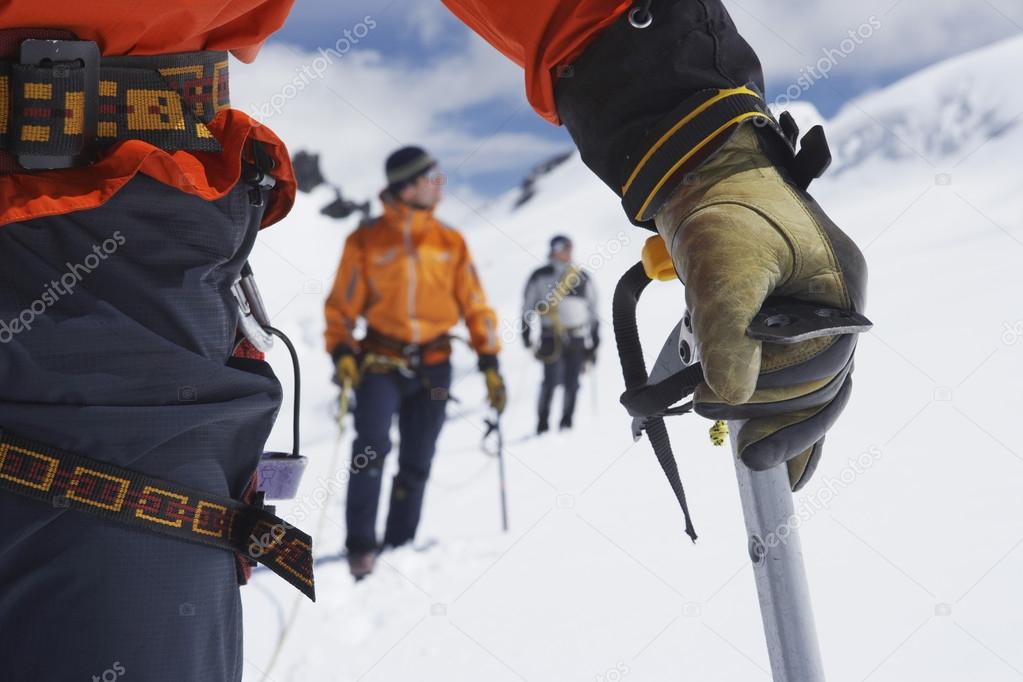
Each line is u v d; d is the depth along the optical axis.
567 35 0.92
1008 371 6.95
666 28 0.89
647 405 0.84
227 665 0.83
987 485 4.25
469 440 8.48
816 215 0.83
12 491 0.74
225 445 0.83
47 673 0.74
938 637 2.76
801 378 0.78
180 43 0.84
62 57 0.78
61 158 0.78
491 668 3.11
